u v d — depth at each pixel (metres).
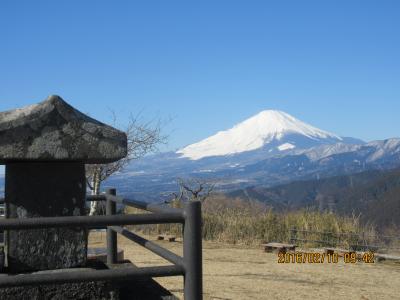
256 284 8.35
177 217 2.93
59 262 3.53
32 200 3.53
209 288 7.82
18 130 3.27
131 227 16.17
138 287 3.92
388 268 10.59
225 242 14.29
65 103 3.37
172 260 3.03
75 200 3.60
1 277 2.63
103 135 3.43
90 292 3.29
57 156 3.34
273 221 14.60
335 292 7.98
